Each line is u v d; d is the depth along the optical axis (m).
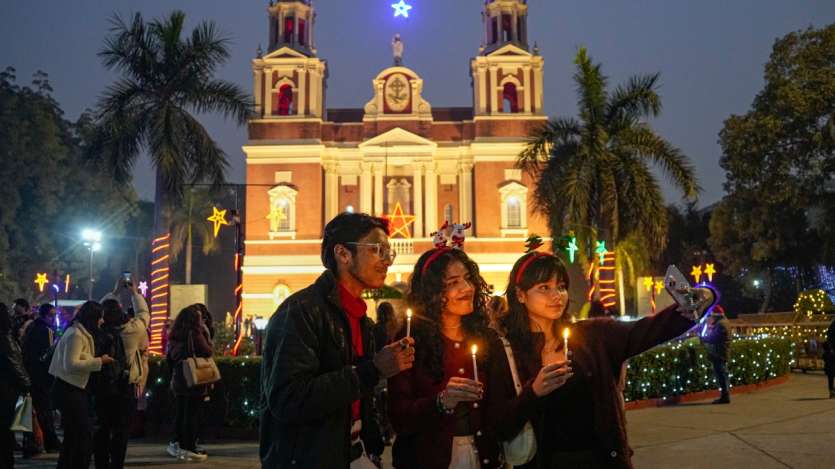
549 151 24.33
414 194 43.41
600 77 23.22
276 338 3.59
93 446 8.45
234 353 18.67
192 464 9.77
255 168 43.06
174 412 12.62
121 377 8.44
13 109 41.06
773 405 13.74
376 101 44.84
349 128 44.84
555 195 23.53
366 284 4.02
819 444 9.61
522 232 42.41
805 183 35.59
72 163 44.09
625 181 22.03
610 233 22.02
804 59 35.78
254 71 44.22
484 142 43.06
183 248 50.31
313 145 42.91
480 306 4.58
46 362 11.32
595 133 22.48
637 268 27.89
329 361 3.70
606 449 4.15
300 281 42.06
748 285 46.53
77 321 8.18
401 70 44.94
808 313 26.06
